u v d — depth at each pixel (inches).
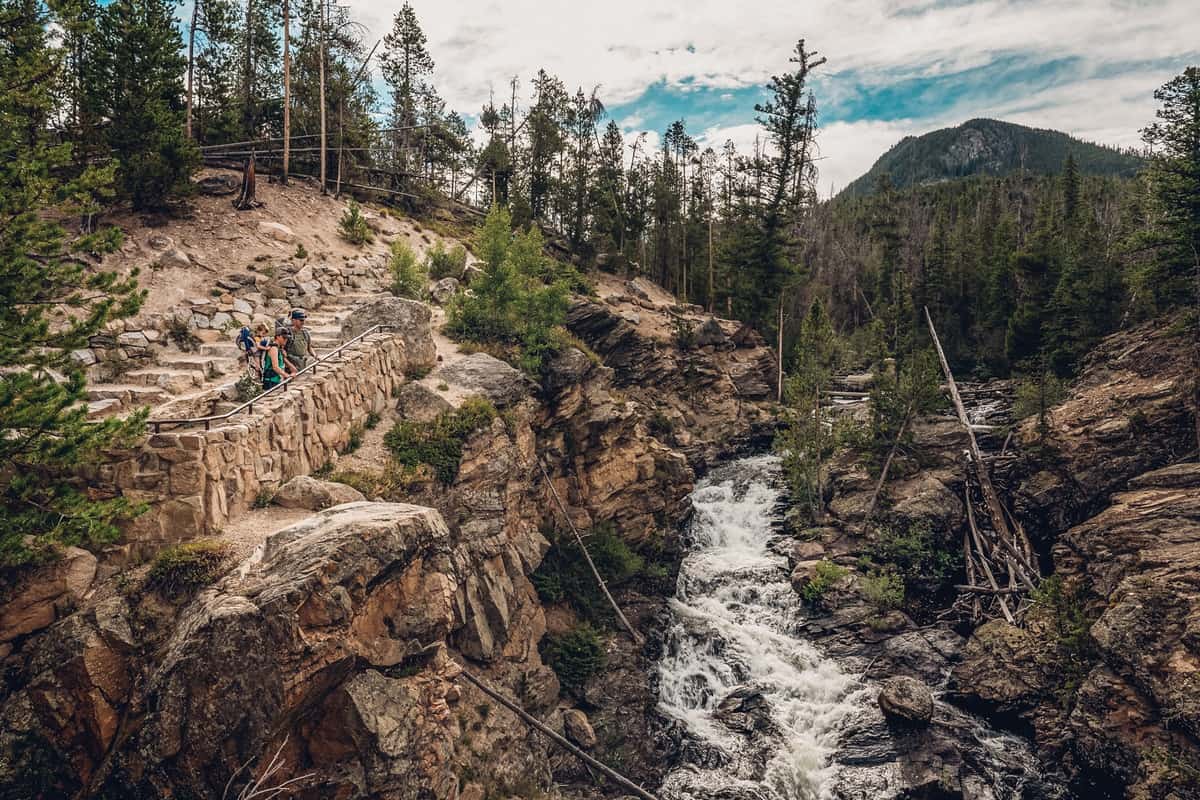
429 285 1476.4
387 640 502.0
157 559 504.1
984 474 1323.8
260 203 1437.0
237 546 530.6
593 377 1277.1
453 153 2598.4
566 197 2471.7
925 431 1525.6
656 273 2869.1
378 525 494.0
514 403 1053.8
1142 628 805.2
